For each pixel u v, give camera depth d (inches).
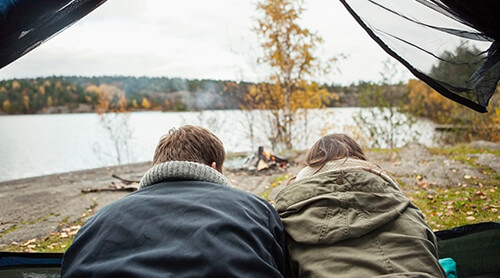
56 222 169.0
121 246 46.6
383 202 55.9
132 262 43.3
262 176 256.1
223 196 52.0
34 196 215.8
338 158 66.2
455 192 176.4
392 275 45.3
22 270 85.0
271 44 371.6
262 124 393.1
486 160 228.8
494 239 95.3
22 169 367.9
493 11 66.4
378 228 53.4
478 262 95.3
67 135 588.1
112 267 43.1
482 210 148.7
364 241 52.6
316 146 70.4
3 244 143.6
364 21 71.6
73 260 48.1
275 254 50.9
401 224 53.9
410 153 269.0
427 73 71.6
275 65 373.4
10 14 59.2
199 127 63.2
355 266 49.6
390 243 51.4
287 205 60.8
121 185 232.2
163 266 43.0
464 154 261.9
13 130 659.4
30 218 175.6
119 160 397.1
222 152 62.6
